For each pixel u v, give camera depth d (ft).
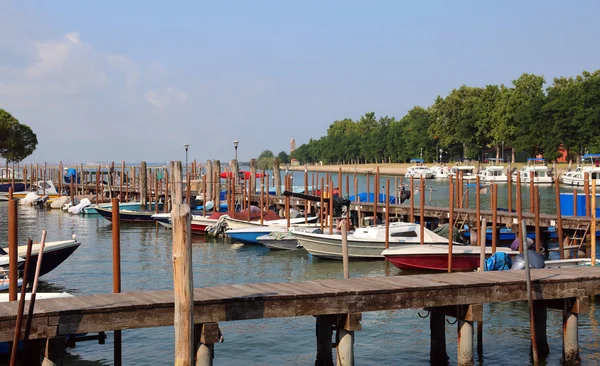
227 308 44.11
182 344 39.73
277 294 45.80
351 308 47.19
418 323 65.41
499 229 112.27
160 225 157.58
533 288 51.85
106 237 136.98
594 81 303.07
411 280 52.16
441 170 351.05
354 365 53.26
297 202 158.20
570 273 56.08
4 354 49.44
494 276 54.24
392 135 486.79
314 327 63.98
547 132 314.55
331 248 102.68
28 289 62.54
